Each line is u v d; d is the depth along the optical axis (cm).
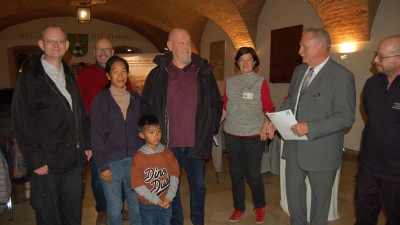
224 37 966
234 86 284
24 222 313
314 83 219
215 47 1015
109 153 230
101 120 228
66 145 221
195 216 267
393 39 199
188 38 239
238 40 862
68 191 231
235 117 280
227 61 959
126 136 234
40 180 216
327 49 215
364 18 531
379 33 528
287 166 246
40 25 1144
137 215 238
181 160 257
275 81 754
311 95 219
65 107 219
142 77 664
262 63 809
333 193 313
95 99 230
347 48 583
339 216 324
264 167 448
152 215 225
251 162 283
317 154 221
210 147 253
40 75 210
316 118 217
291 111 221
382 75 215
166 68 245
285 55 714
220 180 441
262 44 804
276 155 439
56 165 216
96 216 324
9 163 329
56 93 215
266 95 274
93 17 1180
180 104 247
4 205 275
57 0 861
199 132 247
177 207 262
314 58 217
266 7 777
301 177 240
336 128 206
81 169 232
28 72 210
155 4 932
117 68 232
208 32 1053
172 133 249
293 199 243
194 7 835
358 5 523
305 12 659
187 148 254
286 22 715
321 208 229
